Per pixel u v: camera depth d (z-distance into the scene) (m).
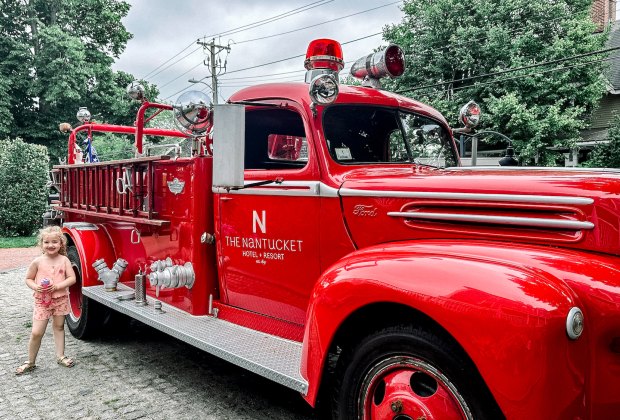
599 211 2.08
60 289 4.22
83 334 4.89
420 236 2.52
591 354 1.89
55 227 4.34
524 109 18.42
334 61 3.04
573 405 1.81
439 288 2.00
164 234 3.98
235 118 2.75
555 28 20.25
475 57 20.11
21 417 3.32
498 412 1.95
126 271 4.62
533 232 2.23
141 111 4.33
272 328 3.24
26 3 27.92
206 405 3.50
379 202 2.66
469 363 1.96
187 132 3.46
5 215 15.95
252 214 3.28
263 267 3.24
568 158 20.50
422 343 2.06
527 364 1.78
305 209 2.97
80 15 29.41
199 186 3.59
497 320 1.84
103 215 4.71
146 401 3.56
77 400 3.58
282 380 2.59
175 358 4.46
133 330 5.37
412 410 2.10
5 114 25.58
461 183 2.45
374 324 2.32
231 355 2.89
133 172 4.16
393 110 3.43
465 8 21.02
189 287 3.69
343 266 2.40
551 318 1.78
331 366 2.64
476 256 2.12
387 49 3.47
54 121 27.22
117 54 31.06
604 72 20.94
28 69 26.81
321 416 3.35
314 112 2.95
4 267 10.31
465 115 4.08
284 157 3.17
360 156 3.15
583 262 2.00
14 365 4.30
